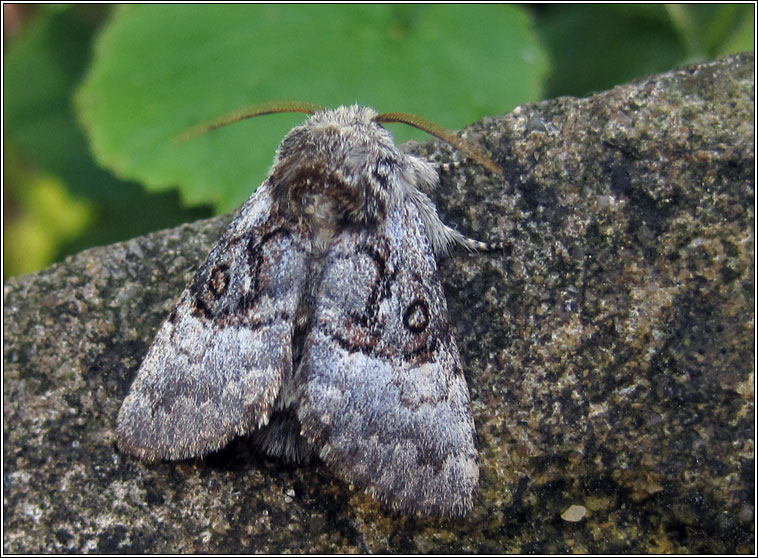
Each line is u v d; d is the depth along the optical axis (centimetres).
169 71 8
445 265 7
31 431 7
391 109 8
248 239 7
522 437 7
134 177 8
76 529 7
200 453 7
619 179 7
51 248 9
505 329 7
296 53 8
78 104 8
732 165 7
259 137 8
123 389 7
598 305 7
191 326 7
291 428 7
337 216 7
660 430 7
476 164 7
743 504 7
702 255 7
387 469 6
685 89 7
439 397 7
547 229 7
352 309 7
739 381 7
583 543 7
